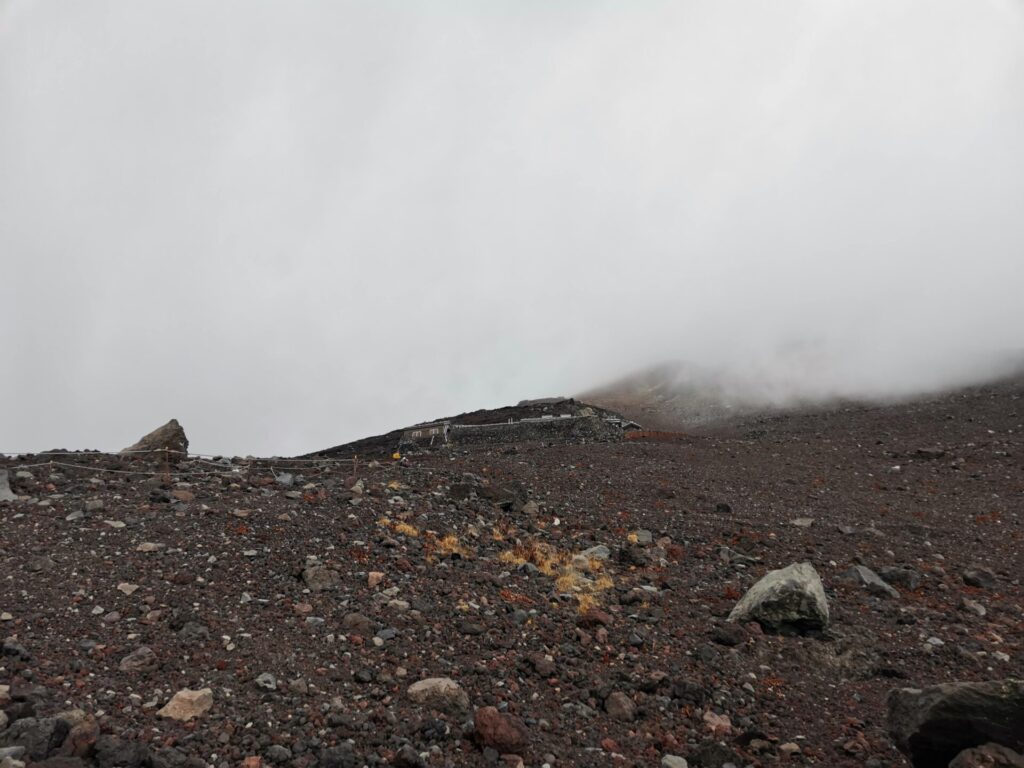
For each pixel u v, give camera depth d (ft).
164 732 23.47
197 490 53.78
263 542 42.27
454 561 45.37
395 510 53.67
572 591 44.14
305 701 26.73
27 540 39.19
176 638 30.01
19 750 20.26
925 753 26.32
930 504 84.84
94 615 31.17
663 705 31.14
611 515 69.26
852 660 37.86
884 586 50.44
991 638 41.47
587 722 29.01
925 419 163.43
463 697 28.30
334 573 38.73
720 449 128.47
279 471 70.79
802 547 61.16
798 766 27.17
